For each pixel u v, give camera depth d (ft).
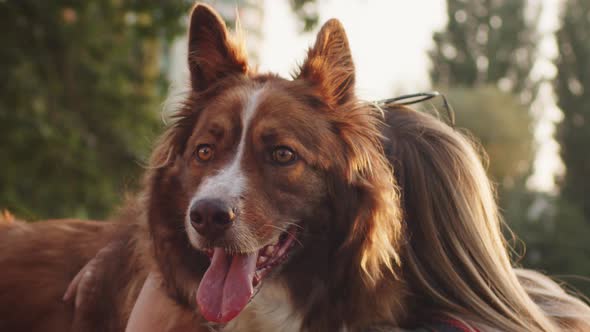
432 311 9.80
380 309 9.74
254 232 9.55
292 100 10.15
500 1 118.62
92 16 32.30
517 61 117.91
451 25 120.57
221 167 9.86
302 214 10.00
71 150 30.32
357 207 9.86
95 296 11.21
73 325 11.26
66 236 12.50
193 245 9.84
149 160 11.05
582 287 50.47
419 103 12.44
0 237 12.67
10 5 28.45
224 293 9.53
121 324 10.93
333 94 10.37
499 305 9.59
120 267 11.25
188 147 10.45
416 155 10.02
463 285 9.67
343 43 10.44
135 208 11.78
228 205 9.34
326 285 10.10
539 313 9.63
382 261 9.74
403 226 9.81
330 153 10.03
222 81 10.77
